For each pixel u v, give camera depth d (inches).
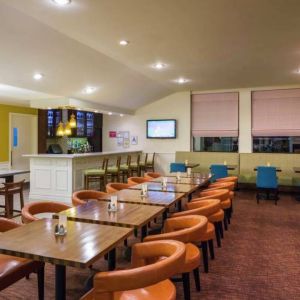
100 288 65.1
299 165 329.1
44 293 110.7
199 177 224.4
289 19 149.9
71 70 226.2
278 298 109.7
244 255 150.0
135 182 205.0
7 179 217.9
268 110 344.2
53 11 141.6
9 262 91.7
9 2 133.3
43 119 384.2
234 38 177.5
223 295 111.4
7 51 178.9
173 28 161.9
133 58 220.2
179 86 336.5
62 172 273.7
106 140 418.0
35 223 96.3
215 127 366.0
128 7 136.7
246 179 341.7
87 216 105.3
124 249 155.4
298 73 271.4
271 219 218.8
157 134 386.9
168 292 77.3
